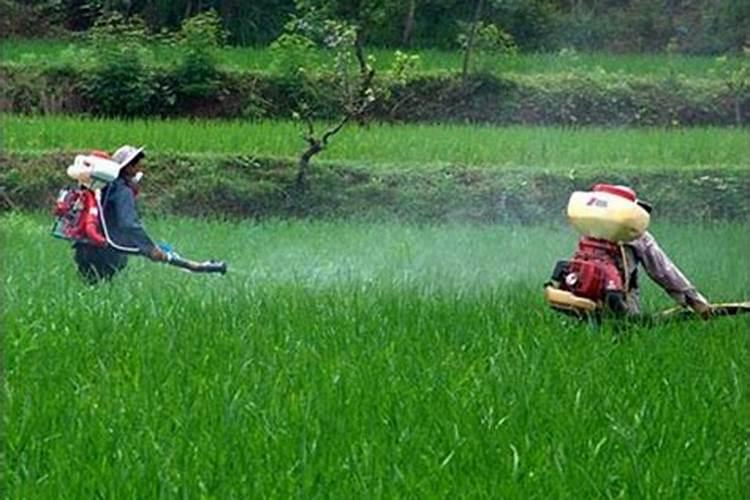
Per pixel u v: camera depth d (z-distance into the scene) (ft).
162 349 61.11
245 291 78.59
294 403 50.83
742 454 46.75
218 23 222.89
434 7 236.63
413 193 157.58
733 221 155.12
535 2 240.12
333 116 199.00
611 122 208.44
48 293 77.71
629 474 44.11
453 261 113.39
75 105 199.72
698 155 173.78
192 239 125.70
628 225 66.23
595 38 240.53
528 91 208.85
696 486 43.62
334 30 192.75
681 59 229.25
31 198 157.48
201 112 201.16
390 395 52.24
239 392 52.60
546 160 169.78
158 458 44.60
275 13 238.48
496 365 58.39
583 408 51.37
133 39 206.90
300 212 157.48
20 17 233.14
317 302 75.05
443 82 208.33
